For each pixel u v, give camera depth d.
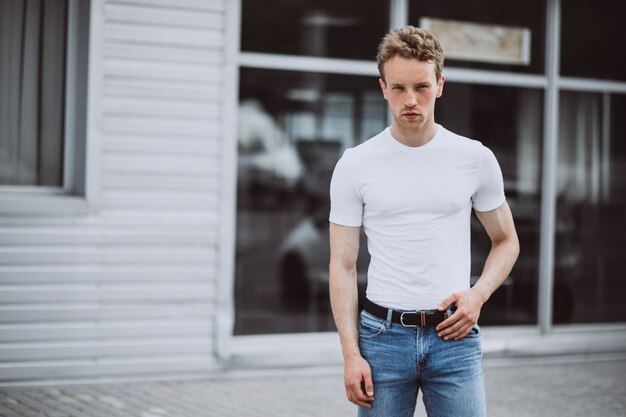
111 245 8.26
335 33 9.16
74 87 8.36
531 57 10.04
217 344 8.61
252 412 7.32
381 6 9.32
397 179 3.79
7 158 8.27
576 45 10.22
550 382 8.80
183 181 8.46
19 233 8.00
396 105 3.68
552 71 10.10
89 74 8.11
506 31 9.91
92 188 8.16
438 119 9.70
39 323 8.07
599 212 10.43
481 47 9.81
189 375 8.54
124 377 8.34
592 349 10.16
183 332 8.50
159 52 8.34
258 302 9.05
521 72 9.99
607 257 10.48
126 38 8.23
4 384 7.98
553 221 10.23
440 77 3.76
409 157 3.80
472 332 3.81
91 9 8.09
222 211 8.59
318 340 9.25
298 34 9.05
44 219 8.05
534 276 10.17
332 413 7.35
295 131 9.08
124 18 8.20
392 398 3.81
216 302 8.62
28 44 8.27
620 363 9.89
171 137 8.41
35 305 8.05
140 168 8.32
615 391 8.44
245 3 8.84
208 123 8.53
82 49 8.29
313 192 9.18
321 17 9.12
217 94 8.55
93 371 8.23
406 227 3.78
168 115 8.39
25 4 8.25
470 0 9.73
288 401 7.75
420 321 3.75
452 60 9.71
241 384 8.40
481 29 9.80
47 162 8.35
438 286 3.76
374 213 3.83
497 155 9.98
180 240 8.47
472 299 3.73
